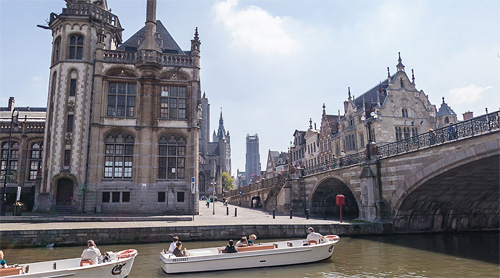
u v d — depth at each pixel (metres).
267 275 12.86
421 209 23.83
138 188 29.22
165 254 13.38
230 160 172.00
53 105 30.67
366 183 24.84
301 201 36.25
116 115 30.06
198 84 32.44
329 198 36.12
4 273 10.30
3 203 26.86
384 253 16.75
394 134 41.62
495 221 27.80
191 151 30.59
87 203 28.12
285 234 21.25
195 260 13.09
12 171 36.50
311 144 63.34
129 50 33.16
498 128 16.58
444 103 45.50
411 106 43.41
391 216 23.08
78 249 17.52
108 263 11.61
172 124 30.69
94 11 32.09
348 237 21.98
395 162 22.86
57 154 28.92
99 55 30.39
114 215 26.84
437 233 24.30
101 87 30.06
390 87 43.03
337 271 13.35
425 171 20.31
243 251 13.97
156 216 25.95
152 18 31.81
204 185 103.12
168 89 31.47
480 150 17.03
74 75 30.39
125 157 29.81
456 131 18.78
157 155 30.11
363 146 44.50
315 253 14.87
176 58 31.81
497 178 21.52
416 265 14.18
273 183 41.84
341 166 30.12
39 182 30.22
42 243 18.14
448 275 12.58
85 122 29.64
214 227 20.34
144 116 30.25
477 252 16.95
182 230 19.89
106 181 28.98
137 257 15.59
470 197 24.45
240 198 56.31
